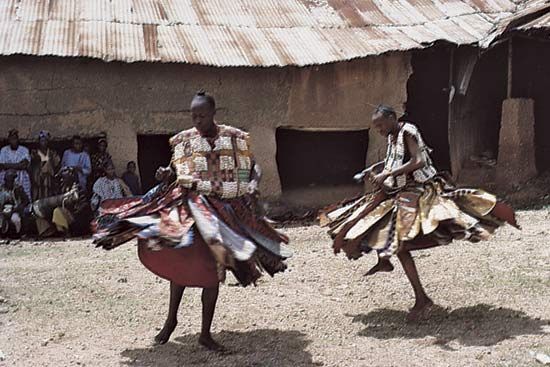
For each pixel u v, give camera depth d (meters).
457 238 5.48
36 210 10.72
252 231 5.21
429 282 7.00
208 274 5.05
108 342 5.54
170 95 11.87
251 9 12.98
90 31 11.43
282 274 7.52
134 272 7.79
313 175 14.29
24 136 11.34
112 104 11.66
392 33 12.66
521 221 10.27
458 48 13.33
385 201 5.82
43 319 6.11
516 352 5.10
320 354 5.20
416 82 13.98
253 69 12.16
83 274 7.70
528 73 13.99
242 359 5.12
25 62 11.26
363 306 6.39
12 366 5.04
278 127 12.62
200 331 5.76
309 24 12.77
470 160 14.17
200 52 11.45
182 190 5.14
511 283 6.85
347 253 5.83
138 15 12.14
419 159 5.64
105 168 11.38
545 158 13.85
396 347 5.31
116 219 5.21
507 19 13.04
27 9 11.68
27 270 7.98
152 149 13.40
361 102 12.72
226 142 5.20
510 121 13.20
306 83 12.41
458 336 5.50
